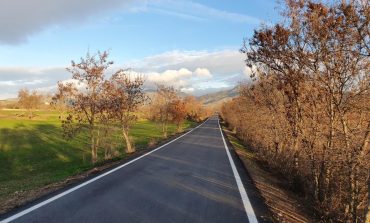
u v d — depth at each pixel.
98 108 21.75
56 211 7.74
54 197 9.20
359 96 8.65
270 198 9.98
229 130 59.81
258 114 22.59
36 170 26.34
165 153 21.47
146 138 42.97
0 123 66.00
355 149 8.05
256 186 11.55
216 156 20.36
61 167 26.95
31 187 12.48
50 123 70.56
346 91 8.88
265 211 8.23
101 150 35.28
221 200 9.22
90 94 21.55
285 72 12.34
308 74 10.40
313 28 9.13
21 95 94.06
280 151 17.17
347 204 8.57
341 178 9.10
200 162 17.42
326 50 8.81
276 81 14.28
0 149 36.28
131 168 14.97
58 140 43.62
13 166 28.25
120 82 23.61
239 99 37.56
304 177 12.20
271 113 17.77
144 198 9.22
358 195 8.06
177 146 26.64
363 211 8.55
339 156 8.62
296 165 13.19
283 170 15.91
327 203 9.27
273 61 12.35
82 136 47.03
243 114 33.62
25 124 66.12
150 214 7.64
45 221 6.95
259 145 24.28
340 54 8.52
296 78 11.06
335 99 8.84
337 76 8.77
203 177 12.93
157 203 8.68
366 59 8.35
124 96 24.00
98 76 21.42
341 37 8.34
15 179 22.41
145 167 15.32
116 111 23.48
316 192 10.12
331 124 9.18
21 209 7.90
